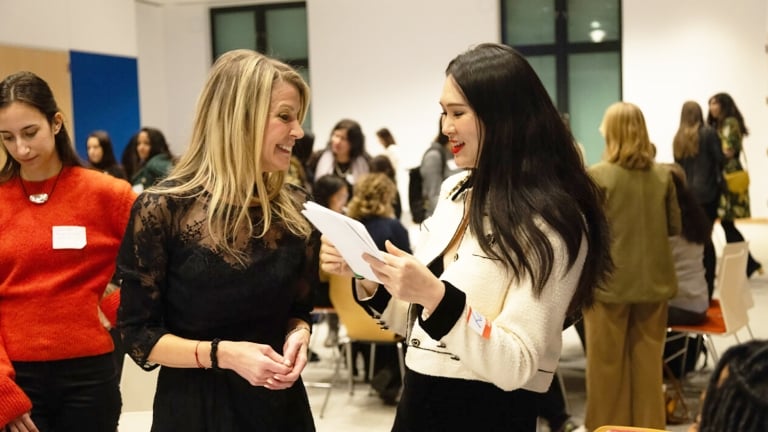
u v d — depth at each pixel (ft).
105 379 7.53
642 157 12.07
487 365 5.05
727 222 24.53
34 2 27.09
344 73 37.50
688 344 15.29
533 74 5.44
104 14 31.24
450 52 35.96
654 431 6.29
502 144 5.30
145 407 9.36
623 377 12.73
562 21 35.22
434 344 5.58
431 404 5.59
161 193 5.62
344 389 16.48
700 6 33.04
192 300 5.65
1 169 7.37
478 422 5.52
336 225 4.91
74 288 7.30
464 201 5.79
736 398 3.26
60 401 7.33
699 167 23.38
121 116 32.37
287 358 5.51
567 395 15.34
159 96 40.24
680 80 33.53
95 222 7.41
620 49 34.71
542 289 5.14
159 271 5.64
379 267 4.94
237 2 39.65
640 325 12.62
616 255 12.10
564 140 5.49
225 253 5.62
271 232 5.83
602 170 12.10
